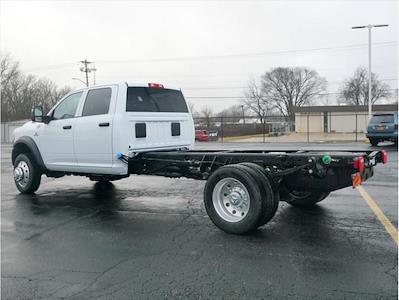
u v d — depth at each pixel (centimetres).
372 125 2212
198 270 438
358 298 368
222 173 575
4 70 5872
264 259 467
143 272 436
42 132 849
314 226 600
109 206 766
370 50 3306
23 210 739
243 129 5119
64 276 430
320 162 552
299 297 371
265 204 547
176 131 825
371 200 778
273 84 8869
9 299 379
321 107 6119
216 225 581
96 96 764
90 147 757
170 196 857
